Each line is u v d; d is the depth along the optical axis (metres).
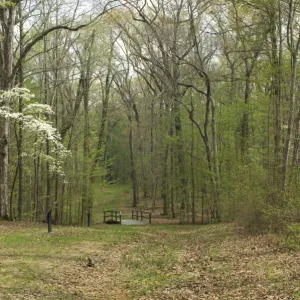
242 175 20.11
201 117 32.25
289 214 14.64
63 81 28.77
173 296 8.85
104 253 14.30
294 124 20.45
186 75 34.53
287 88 19.80
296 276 9.37
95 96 40.81
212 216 29.39
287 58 20.34
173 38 33.50
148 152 45.47
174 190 32.25
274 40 19.25
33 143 24.17
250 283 9.41
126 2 28.42
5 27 21.41
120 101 50.06
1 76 21.39
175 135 31.17
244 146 26.75
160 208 44.19
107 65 31.78
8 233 17.03
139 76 48.44
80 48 30.58
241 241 16.53
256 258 12.47
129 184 52.47
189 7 30.47
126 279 10.70
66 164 28.34
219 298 8.44
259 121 25.47
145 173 43.84
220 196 26.12
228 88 36.31
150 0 31.44
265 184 17.59
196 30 31.12
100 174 29.81
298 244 12.62
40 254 12.88
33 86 29.81
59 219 29.00
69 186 28.91
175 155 30.81
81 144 31.44
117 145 57.97
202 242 18.25
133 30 40.22
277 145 19.28
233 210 22.17
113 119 50.69
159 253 15.12
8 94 20.05
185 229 25.05
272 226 16.12
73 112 30.02
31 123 20.12
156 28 34.09
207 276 10.73
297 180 16.52
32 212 26.91
